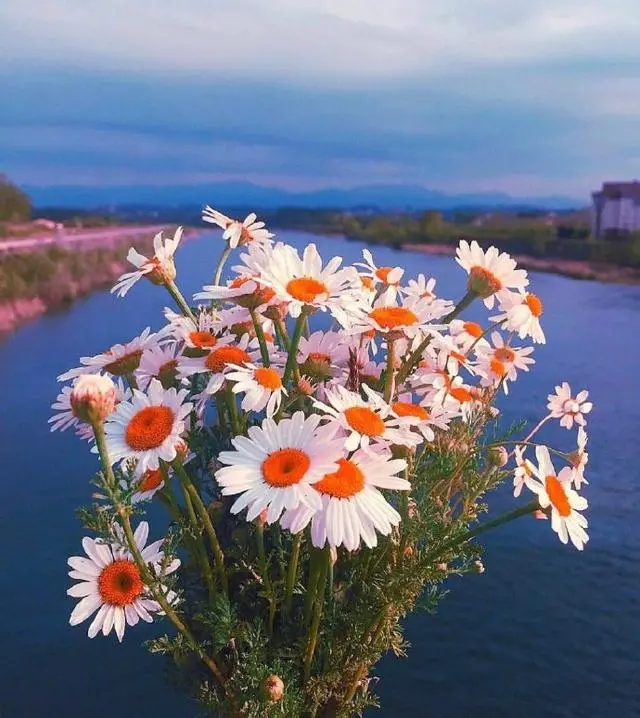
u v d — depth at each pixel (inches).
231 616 39.0
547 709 92.5
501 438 48.8
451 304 49.3
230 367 40.6
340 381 45.3
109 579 41.1
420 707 92.1
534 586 119.0
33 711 88.9
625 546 132.6
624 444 186.5
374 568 41.5
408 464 41.3
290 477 34.3
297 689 39.8
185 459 40.2
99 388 34.5
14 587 112.0
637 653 102.6
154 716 88.7
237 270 42.8
